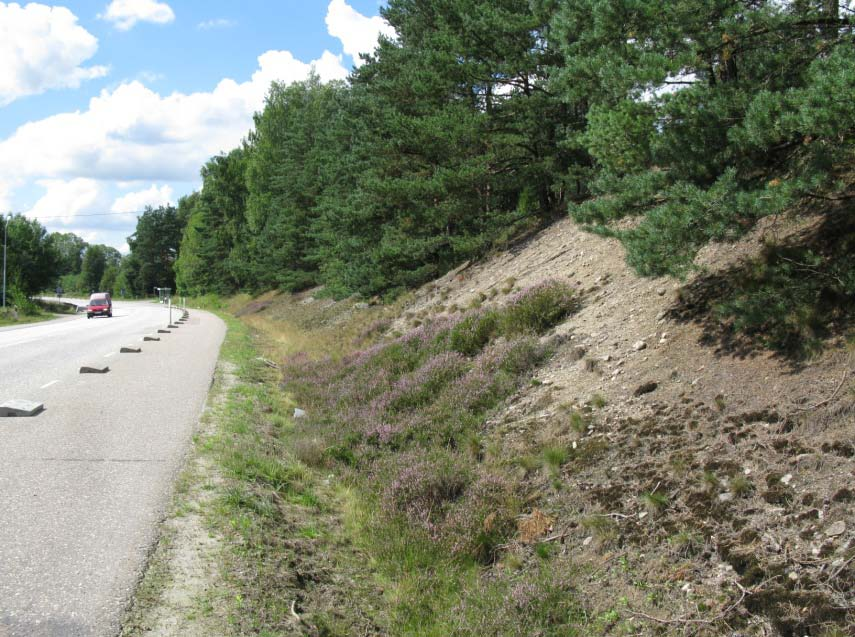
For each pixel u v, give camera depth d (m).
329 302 35.59
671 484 5.74
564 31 9.09
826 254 7.04
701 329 7.93
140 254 139.62
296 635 4.43
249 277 62.38
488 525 6.48
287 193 47.53
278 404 12.92
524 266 16.22
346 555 6.36
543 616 4.98
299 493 7.71
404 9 28.08
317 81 62.12
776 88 7.47
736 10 7.30
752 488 5.21
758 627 4.14
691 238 6.84
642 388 7.46
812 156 6.37
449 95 21.80
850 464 4.90
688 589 4.68
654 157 7.64
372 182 21.52
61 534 5.39
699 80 8.05
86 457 7.72
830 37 7.38
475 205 21.14
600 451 6.77
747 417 5.97
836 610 3.97
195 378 14.55
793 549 4.52
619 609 4.82
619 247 12.85
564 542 5.89
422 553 6.31
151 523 5.75
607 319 10.12
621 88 7.55
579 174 18.33
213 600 4.57
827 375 5.85
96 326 35.62
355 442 9.96
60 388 12.62
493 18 18.06
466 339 12.20
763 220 8.94
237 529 5.87
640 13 7.74
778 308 6.72
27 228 85.44
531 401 9.03
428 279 24.59
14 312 52.81
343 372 14.86
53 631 3.91
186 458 7.84
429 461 8.22
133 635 3.98
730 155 7.18
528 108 18.64
